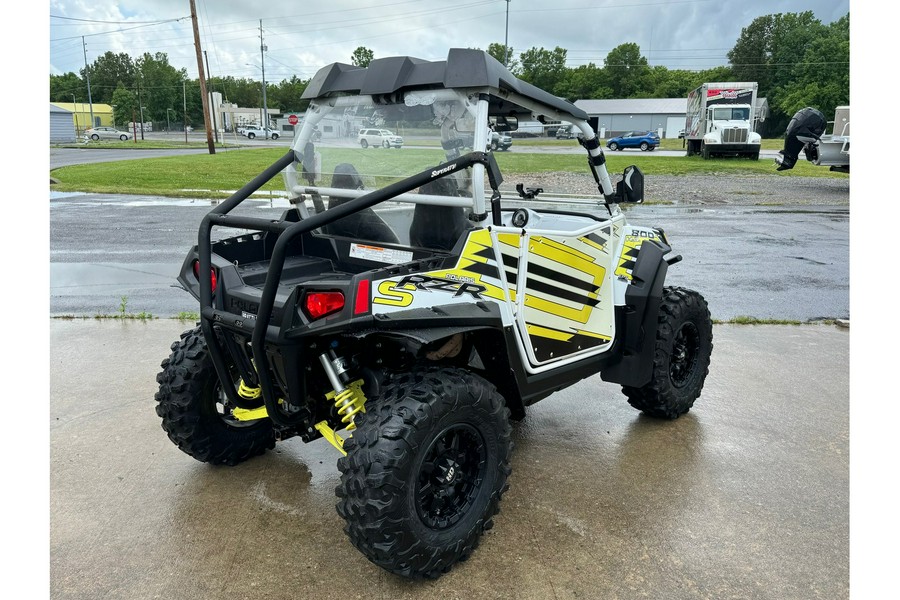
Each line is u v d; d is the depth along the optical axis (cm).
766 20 8769
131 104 8850
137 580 257
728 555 274
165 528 291
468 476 269
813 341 566
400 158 297
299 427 300
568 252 321
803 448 372
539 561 269
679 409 405
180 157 3134
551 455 362
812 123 1692
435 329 250
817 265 886
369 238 319
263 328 246
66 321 601
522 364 294
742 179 2127
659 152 3834
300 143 329
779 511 308
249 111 8550
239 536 286
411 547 241
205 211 1363
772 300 705
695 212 1428
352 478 235
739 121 2952
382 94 291
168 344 535
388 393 250
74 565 264
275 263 238
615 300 364
